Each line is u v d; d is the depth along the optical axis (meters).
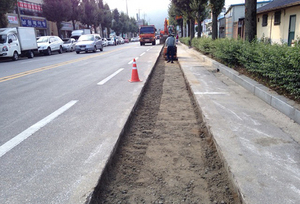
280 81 5.41
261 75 6.86
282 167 2.92
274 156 3.18
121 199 2.63
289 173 2.79
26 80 9.29
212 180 2.95
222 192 2.71
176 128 4.64
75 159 3.28
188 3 25.09
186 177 3.04
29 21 33.69
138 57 17.53
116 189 2.81
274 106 5.14
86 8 46.38
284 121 4.40
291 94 5.04
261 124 4.29
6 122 4.79
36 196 2.54
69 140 3.89
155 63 13.81
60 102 6.11
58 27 34.91
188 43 27.94
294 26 16.62
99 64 13.97
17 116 5.13
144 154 3.66
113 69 11.77
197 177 3.04
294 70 4.70
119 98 6.38
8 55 19.70
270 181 2.63
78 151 3.50
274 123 4.34
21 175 2.95
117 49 29.55
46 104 5.96
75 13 38.97
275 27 19.39
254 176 2.72
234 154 3.23
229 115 4.77
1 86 8.26
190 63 13.05
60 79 9.37
